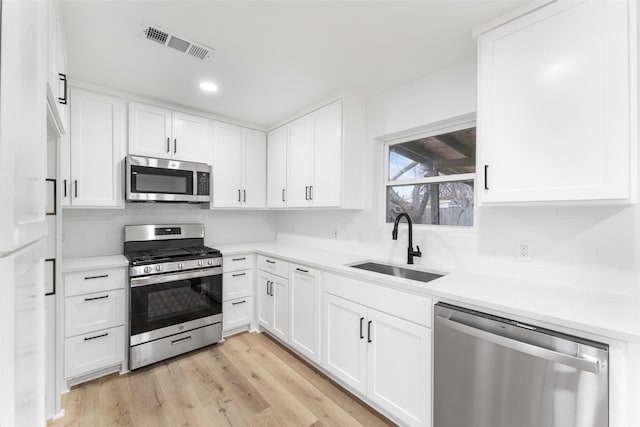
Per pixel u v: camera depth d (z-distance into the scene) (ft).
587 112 4.03
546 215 5.29
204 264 8.57
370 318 6.02
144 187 8.06
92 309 6.93
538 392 3.78
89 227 8.34
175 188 8.67
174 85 7.55
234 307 9.51
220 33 5.39
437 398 4.86
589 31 4.01
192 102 8.70
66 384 6.64
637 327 3.29
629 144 3.76
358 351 6.28
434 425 4.91
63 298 6.54
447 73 6.70
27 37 1.86
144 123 8.27
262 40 5.61
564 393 3.58
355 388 6.32
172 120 8.82
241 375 7.34
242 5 4.65
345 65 6.58
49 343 5.75
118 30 5.26
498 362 4.13
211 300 8.75
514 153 4.70
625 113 3.77
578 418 3.49
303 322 7.86
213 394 6.57
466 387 4.48
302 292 7.92
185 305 8.20
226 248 10.11
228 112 9.57
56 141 5.82
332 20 5.03
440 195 7.39
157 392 6.62
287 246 10.89
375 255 8.37
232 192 10.23
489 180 4.98
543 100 4.41
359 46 5.82
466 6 4.65
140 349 7.41
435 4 4.62
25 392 1.98
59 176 5.89
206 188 9.34
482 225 6.17
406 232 7.65
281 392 6.67
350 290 6.48
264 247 10.50
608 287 4.65
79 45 5.73
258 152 10.97
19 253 1.77
